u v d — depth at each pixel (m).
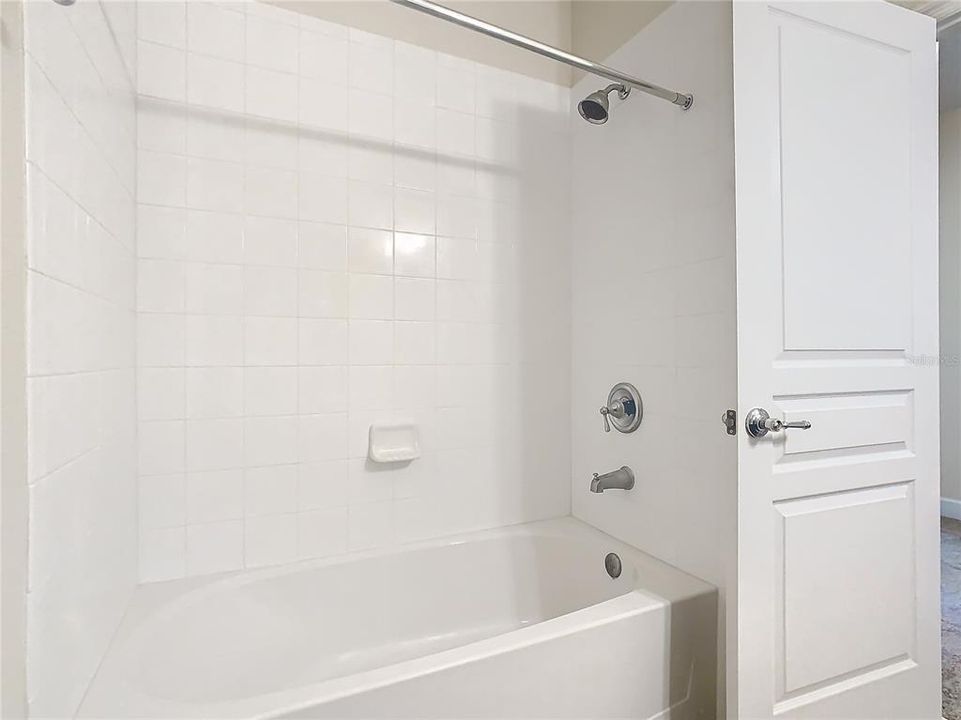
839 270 1.42
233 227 1.59
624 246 1.84
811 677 1.38
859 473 1.45
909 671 1.53
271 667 1.55
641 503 1.75
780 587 1.35
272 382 1.65
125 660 1.12
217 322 1.58
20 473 0.73
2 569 0.72
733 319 1.40
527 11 2.07
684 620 1.40
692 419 1.54
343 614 1.69
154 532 1.51
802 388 1.37
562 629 1.24
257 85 1.62
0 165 0.73
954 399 3.46
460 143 1.93
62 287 0.86
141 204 1.49
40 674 0.77
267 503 1.64
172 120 1.52
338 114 1.74
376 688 1.03
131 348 1.40
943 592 2.49
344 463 1.75
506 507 2.02
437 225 1.89
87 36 1.00
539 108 2.08
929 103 1.58
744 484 1.30
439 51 1.90
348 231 1.75
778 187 1.35
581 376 2.08
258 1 1.63
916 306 1.54
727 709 1.31
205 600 1.46
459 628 1.85
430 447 1.88
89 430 1.00
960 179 3.30
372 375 1.79
